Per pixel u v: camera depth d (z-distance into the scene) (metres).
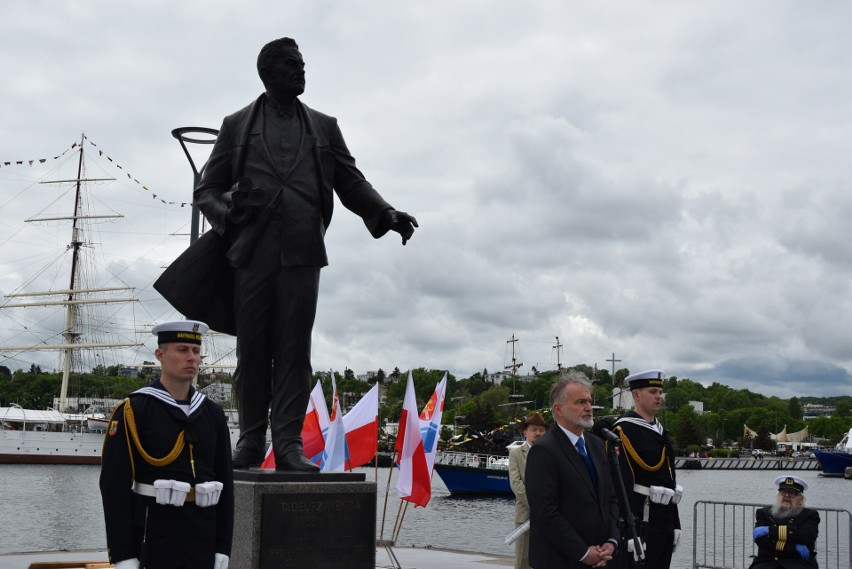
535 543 8.27
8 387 155.50
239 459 10.80
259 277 10.85
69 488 73.56
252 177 11.06
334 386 17.97
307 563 9.82
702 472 163.75
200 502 7.36
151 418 7.38
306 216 11.05
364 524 10.23
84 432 103.50
